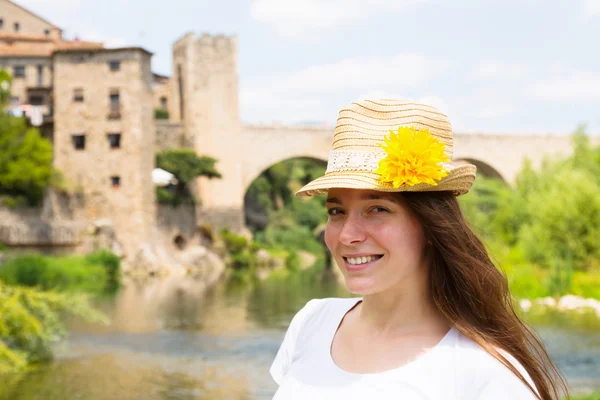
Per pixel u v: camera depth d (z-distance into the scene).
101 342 20.97
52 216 51.72
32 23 69.06
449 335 2.25
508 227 38.44
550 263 32.12
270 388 15.62
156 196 55.91
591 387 14.80
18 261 40.09
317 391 2.38
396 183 2.12
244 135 63.62
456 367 2.15
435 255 2.36
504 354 2.14
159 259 52.22
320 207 76.50
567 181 34.19
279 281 42.84
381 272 2.32
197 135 62.12
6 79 49.31
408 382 2.17
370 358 2.33
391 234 2.30
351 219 2.35
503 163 69.38
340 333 2.54
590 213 32.25
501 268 2.65
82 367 17.31
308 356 2.54
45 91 61.53
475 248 2.33
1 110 48.97
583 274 31.59
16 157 48.34
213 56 63.06
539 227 33.28
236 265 58.22
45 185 50.22
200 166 57.62
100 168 54.44
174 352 19.67
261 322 25.59
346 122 2.38
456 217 2.32
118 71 54.66
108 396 14.66
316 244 70.25
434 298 2.32
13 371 16.34
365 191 2.32
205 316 27.09
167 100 69.62
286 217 75.25
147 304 30.83
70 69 55.16
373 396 2.21
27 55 61.72
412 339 2.30
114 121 54.56
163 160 57.53
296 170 80.25
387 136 2.29
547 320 24.61
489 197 43.69
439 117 2.32
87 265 43.91
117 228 53.78
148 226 54.62
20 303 16.42
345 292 35.69
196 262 54.31
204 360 18.59
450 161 2.30
